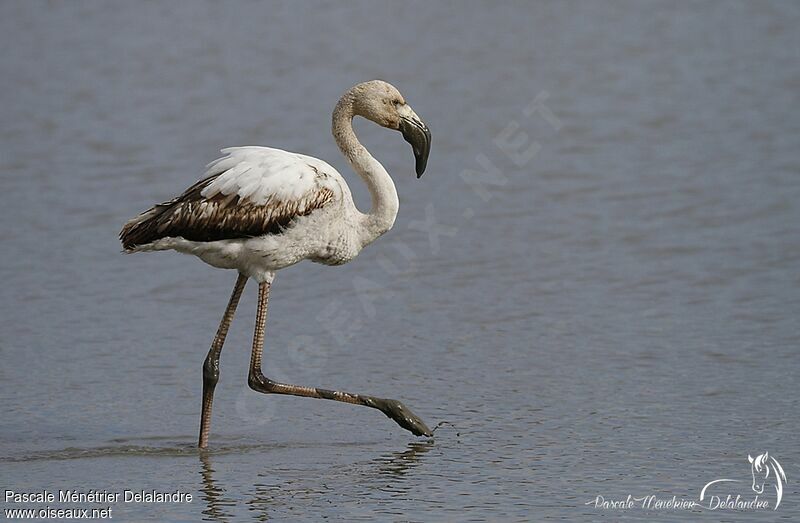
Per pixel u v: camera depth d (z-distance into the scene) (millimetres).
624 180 21344
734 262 16891
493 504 9633
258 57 31797
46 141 24469
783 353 13375
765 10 35125
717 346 13680
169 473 10414
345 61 31141
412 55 31672
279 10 37281
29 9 37812
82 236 18562
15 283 16406
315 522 9312
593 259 17266
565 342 13992
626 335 14164
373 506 9625
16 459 10703
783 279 16109
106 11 37469
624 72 29438
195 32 34812
